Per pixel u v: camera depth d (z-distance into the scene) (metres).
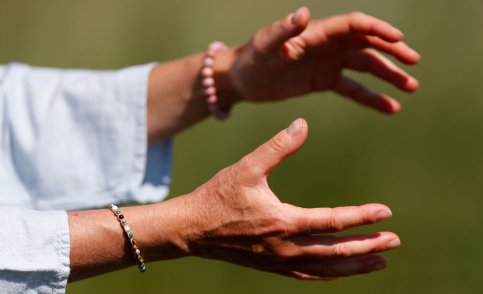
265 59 5.53
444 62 10.09
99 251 4.34
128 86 5.80
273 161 4.23
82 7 10.99
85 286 8.25
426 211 9.13
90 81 5.86
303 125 4.24
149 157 5.94
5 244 4.25
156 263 8.48
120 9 10.88
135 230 4.34
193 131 9.50
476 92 9.84
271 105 9.80
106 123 5.76
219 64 5.75
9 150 5.78
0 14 10.98
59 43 10.86
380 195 9.26
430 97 9.84
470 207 9.11
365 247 4.28
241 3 10.80
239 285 8.53
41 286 4.30
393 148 9.52
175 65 5.86
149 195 5.85
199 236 4.35
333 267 4.41
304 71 5.71
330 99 9.75
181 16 10.73
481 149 9.51
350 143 9.55
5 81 5.92
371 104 5.90
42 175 5.72
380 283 8.62
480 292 8.66
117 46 10.77
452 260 8.83
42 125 5.75
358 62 5.73
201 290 8.51
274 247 4.30
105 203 5.74
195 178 9.38
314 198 9.30
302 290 8.51
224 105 5.92
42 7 11.02
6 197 5.62
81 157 5.76
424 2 10.45
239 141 9.59
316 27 5.44
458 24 10.26
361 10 10.65
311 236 4.32
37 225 4.30
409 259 8.84
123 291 8.37
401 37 5.30
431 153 9.50
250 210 4.25
